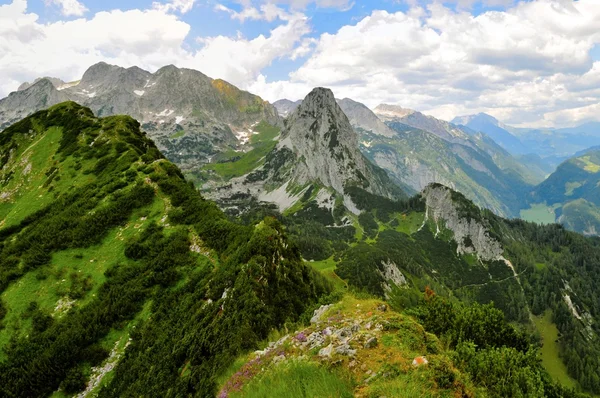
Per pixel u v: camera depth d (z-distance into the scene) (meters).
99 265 72.44
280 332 36.12
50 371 53.00
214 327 41.81
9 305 66.12
